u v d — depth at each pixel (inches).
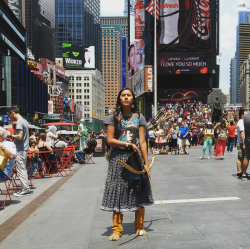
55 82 5457.7
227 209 202.8
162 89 2504.9
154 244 143.3
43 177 407.5
